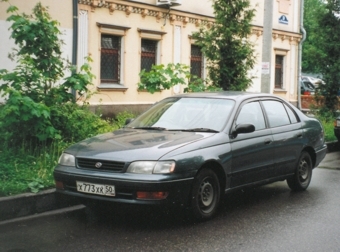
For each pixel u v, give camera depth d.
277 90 25.38
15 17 9.15
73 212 7.13
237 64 14.38
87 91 9.70
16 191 7.01
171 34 19.11
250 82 14.59
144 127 7.61
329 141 15.42
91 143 6.89
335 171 11.16
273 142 7.92
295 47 26.58
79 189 6.41
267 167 7.79
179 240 5.93
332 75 21.23
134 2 17.44
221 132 7.11
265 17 13.84
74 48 15.41
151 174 6.11
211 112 7.52
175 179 6.16
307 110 24.84
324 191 8.86
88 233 6.19
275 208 7.55
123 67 17.38
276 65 25.62
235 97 7.80
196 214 6.53
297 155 8.57
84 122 9.74
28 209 6.90
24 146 8.93
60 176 6.60
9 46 13.60
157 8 18.36
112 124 13.65
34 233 6.17
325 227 6.54
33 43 9.20
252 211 7.36
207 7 20.59
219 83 14.41
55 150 8.83
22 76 8.86
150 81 12.89
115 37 17.30
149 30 18.05
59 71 9.43
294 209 7.50
